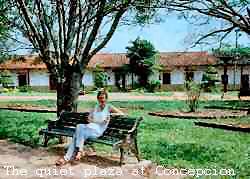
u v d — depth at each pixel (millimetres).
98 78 60250
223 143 13594
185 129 17391
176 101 35812
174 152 11781
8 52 21766
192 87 26078
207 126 18719
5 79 59219
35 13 15016
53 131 12227
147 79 59625
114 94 50844
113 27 13992
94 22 13812
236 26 13633
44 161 10516
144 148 12375
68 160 10148
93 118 10602
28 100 37938
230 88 60500
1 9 15688
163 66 61625
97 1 13398
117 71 61250
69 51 13992
